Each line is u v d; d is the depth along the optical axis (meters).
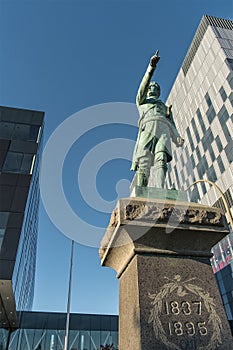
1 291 20.56
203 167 39.00
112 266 4.22
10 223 21.73
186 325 2.97
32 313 31.25
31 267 35.06
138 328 2.92
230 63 37.94
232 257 30.02
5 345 27.95
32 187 26.86
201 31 44.72
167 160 4.59
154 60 4.72
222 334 2.96
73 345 29.47
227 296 30.36
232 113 34.94
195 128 42.84
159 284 3.25
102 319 32.12
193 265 3.48
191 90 45.44
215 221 3.67
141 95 5.09
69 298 21.42
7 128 29.22
